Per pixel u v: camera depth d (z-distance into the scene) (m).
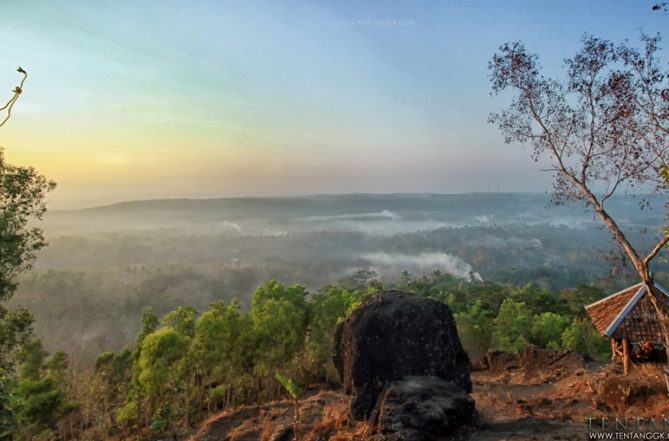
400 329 11.87
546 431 10.16
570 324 51.66
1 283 15.56
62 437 32.44
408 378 11.05
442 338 11.89
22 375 31.59
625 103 11.34
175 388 30.19
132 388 32.22
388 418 9.66
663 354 17.83
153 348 26.00
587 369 22.53
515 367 27.03
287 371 33.03
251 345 29.33
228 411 19.50
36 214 15.84
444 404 10.02
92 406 32.47
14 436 25.22
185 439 17.31
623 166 11.70
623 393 12.59
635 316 17.22
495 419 11.56
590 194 12.31
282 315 31.05
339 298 38.06
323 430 11.84
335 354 13.15
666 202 11.23
